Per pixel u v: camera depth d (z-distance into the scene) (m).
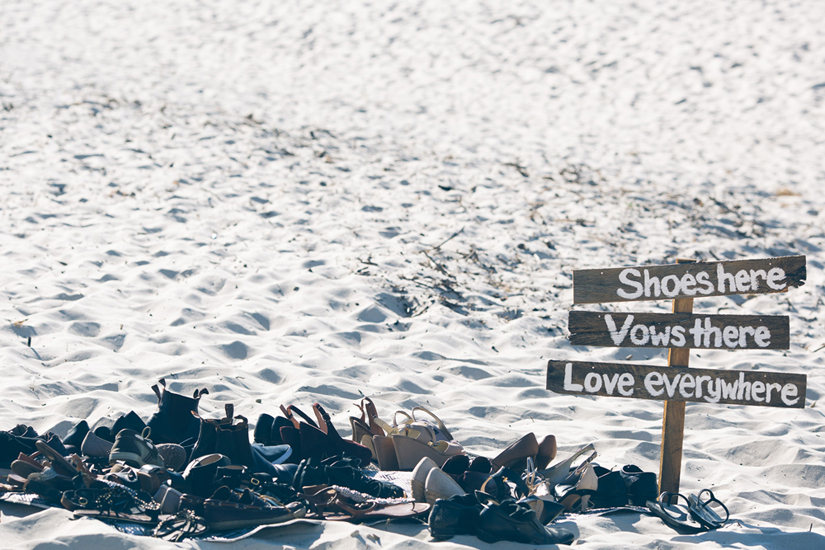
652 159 16.64
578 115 21.27
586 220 11.14
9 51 22.02
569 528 3.36
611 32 29.17
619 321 3.72
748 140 19.16
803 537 3.35
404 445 4.00
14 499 3.17
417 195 11.41
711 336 3.66
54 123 12.75
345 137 14.89
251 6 33.78
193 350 5.76
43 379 4.86
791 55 25.98
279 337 6.38
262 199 10.47
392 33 30.16
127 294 6.98
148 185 10.41
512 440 4.64
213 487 3.28
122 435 3.49
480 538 3.19
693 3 31.70
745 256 10.22
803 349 7.47
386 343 6.46
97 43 26.98
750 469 4.39
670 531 3.45
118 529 3.02
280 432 4.00
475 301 7.85
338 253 8.70
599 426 4.98
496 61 26.94
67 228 8.64
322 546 3.04
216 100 17.56
